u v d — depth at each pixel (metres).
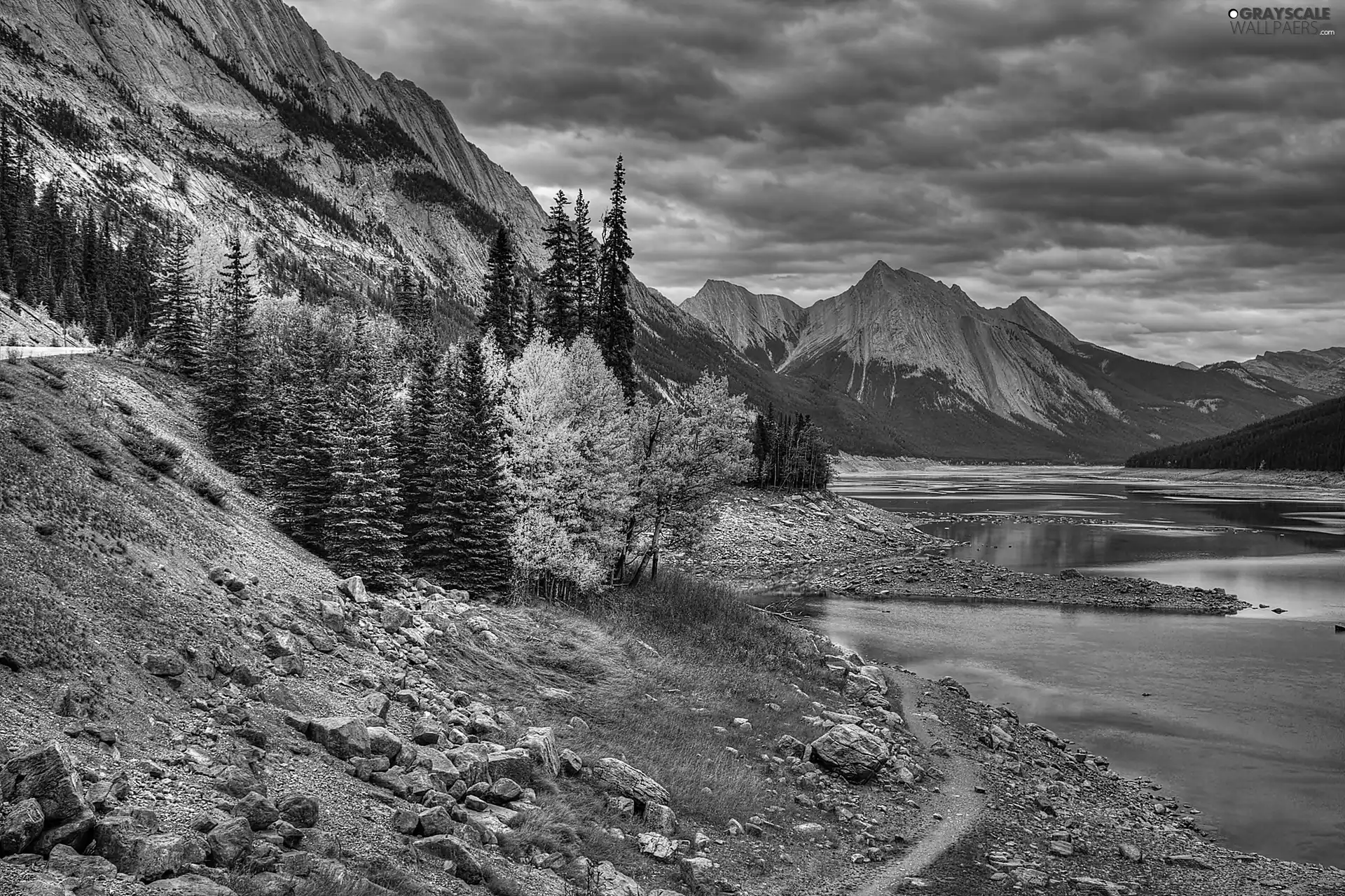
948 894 20.11
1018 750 33.12
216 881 11.22
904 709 37.25
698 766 25.30
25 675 14.41
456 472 38.75
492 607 36.31
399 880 13.23
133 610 19.06
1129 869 23.02
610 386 46.75
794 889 19.38
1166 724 37.81
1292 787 30.83
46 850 10.56
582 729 25.84
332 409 39.88
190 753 14.50
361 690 21.80
